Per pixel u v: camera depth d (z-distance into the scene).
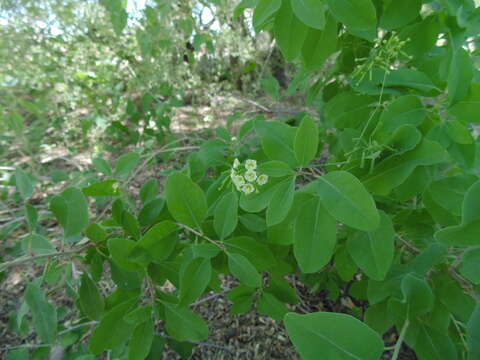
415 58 0.30
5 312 0.56
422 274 0.26
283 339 0.51
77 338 0.36
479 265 0.20
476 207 0.18
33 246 0.28
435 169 0.26
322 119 0.43
